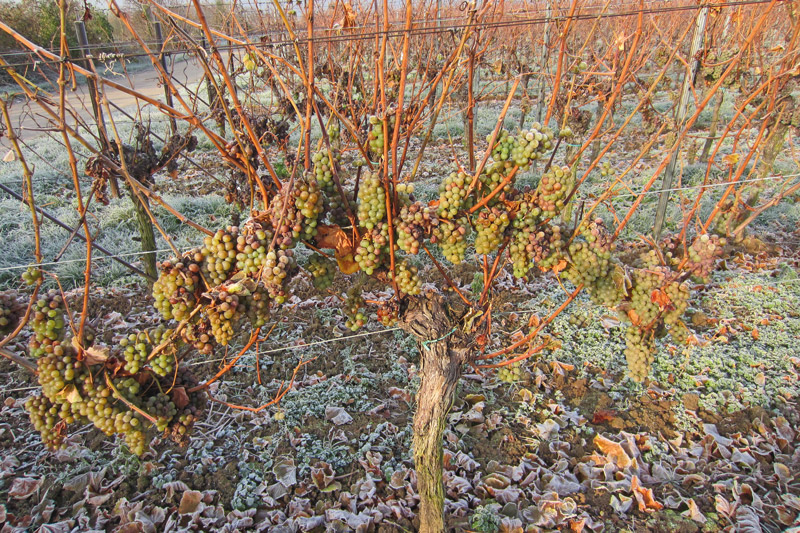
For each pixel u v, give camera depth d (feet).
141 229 15.10
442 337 7.73
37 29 33.27
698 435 11.93
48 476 10.71
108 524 9.73
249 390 13.10
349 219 6.47
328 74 15.25
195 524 9.62
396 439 11.67
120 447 11.26
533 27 24.45
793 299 16.55
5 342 5.77
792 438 11.81
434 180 26.55
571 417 12.35
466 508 10.00
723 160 8.23
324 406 12.62
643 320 8.03
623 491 10.48
